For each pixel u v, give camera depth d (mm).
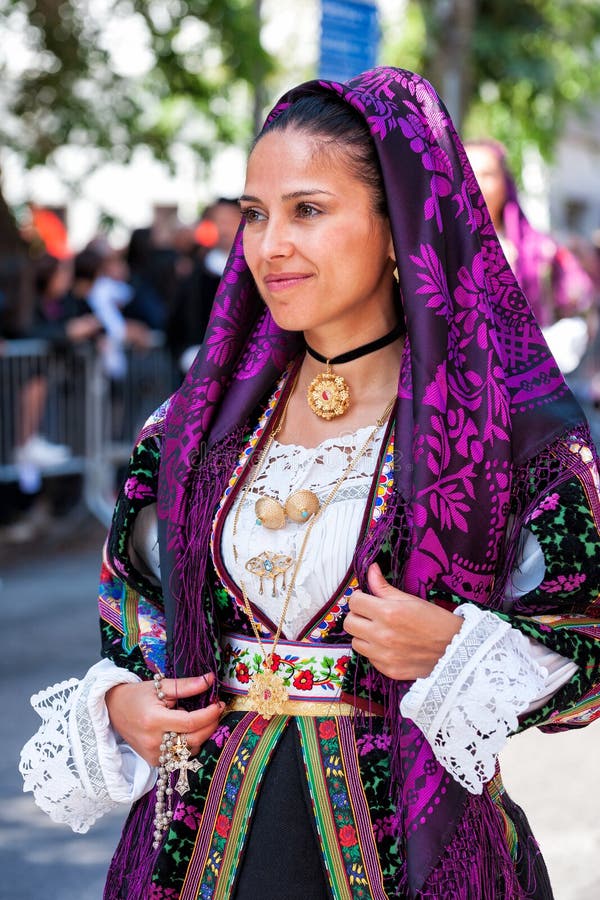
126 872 2268
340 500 2119
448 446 2059
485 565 2076
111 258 10734
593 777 5105
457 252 2117
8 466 9164
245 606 2166
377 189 2088
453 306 2109
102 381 9609
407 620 1978
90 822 2301
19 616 7691
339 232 2072
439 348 2053
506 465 2072
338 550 2090
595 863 4344
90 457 9672
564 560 2037
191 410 2260
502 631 1979
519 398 2119
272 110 2184
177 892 2146
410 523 2045
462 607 2008
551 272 7395
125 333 9727
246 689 2186
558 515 2053
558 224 23703
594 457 2121
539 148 16359
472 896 2018
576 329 7434
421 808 2010
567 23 15562
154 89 12336
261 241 2111
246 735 2139
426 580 2035
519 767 5227
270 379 2273
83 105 12281
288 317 2115
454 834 2025
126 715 2205
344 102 2117
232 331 2285
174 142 12680
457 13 11281
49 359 9297
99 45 12094
